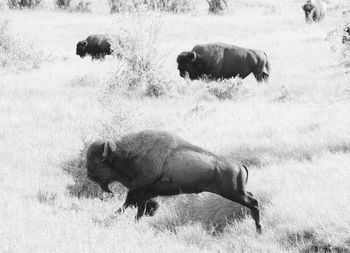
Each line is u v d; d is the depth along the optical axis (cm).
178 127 5216
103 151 3109
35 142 4928
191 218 3541
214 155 3209
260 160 4256
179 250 2825
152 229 3297
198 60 7038
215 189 3197
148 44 7312
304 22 14138
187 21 14200
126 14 7506
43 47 11300
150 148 3131
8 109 6016
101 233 2861
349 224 3044
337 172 3656
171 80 6956
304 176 3716
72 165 4378
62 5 18000
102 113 5447
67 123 5406
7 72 8569
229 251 3103
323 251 2955
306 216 3166
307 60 8456
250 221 3338
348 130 4572
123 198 3812
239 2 19012
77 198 3803
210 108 5866
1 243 2389
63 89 7006
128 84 6975
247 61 7106
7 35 9662
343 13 5816
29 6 17762
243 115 5441
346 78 6788
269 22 14125
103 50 10044
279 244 3059
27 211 3022
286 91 6188
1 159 4484
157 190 3173
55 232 2683
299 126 4925
